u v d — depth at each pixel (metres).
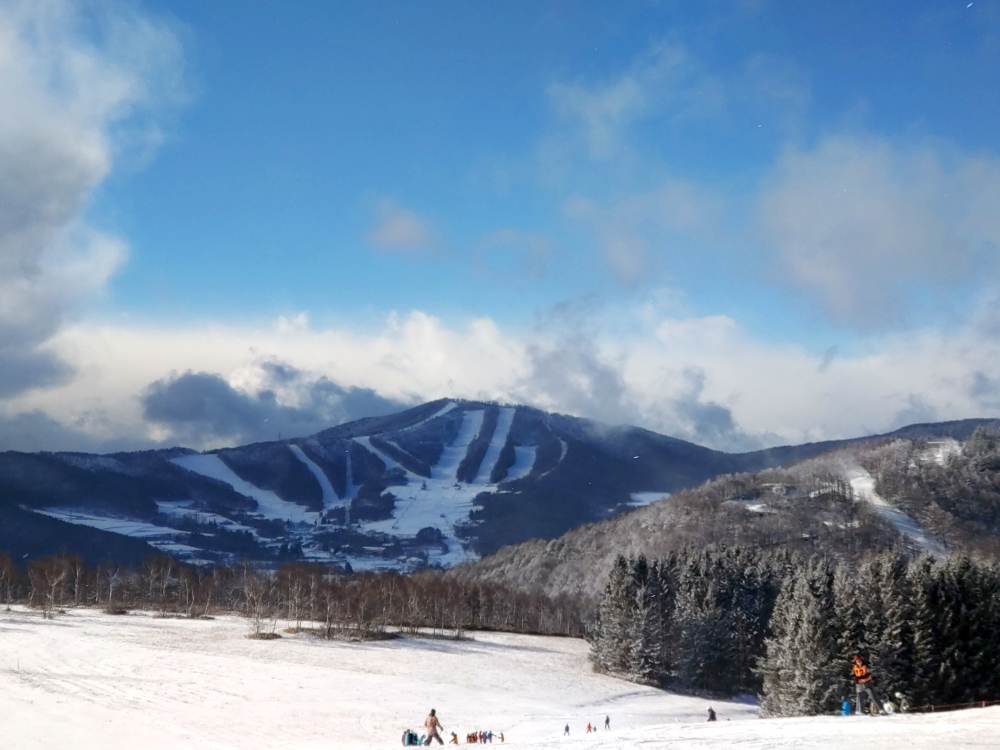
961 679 77.00
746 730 37.31
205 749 57.00
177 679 92.25
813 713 76.81
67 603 198.38
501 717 85.50
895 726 34.53
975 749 27.20
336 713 78.12
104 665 100.38
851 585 84.94
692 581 135.00
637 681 123.31
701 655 122.50
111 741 58.59
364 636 148.62
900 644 77.25
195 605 190.50
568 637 178.50
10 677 86.69
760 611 130.75
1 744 57.03
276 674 101.25
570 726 82.50
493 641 161.88
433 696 95.12
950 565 84.19
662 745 32.31
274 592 190.00
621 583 134.38
